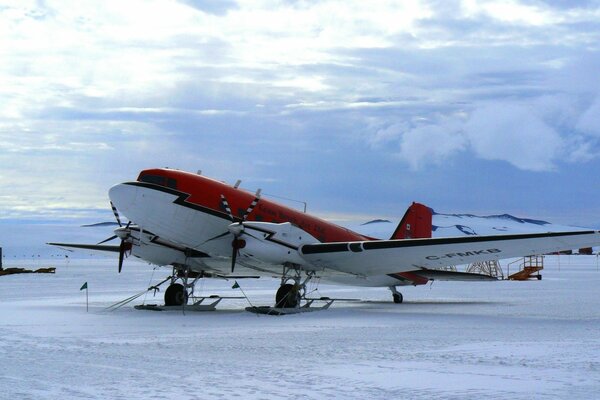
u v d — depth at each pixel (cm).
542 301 3094
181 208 2322
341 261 2517
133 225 2539
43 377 1085
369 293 3900
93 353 1362
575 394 945
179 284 2664
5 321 2020
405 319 2141
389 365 1203
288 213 2603
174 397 933
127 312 2381
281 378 1074
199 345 1494
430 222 3409
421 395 944
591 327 1892
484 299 3266
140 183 2295
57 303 2789
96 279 5500
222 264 2606
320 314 2350
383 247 2359
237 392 966
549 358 1285
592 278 6097
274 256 2369
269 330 1814
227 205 2402
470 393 956
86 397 930
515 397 927
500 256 2441
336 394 952
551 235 2178
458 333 1736
